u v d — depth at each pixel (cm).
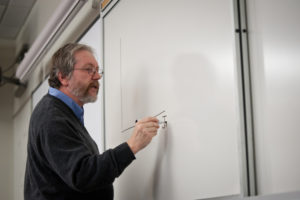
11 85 476
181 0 119
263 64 86
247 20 92
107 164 100
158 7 134
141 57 145
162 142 128
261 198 75
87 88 129
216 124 100
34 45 282
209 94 103
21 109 419
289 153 78
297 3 77
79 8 207
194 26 112
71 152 102
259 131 87
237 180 92
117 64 169
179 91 118
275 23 83
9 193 450
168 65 125
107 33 184
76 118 124
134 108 150
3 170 453
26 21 413
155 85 133
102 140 183
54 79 131
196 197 108
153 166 133
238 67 91
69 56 128
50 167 112
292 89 78
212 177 101
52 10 285
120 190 162
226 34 97
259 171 87
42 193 114
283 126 80
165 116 126
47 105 117
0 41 470
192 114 111
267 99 85
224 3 98
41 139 109
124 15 163
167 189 123
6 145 460
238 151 89
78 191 106
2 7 375
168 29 126
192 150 110
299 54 76
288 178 78
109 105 178
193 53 112
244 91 91
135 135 112
